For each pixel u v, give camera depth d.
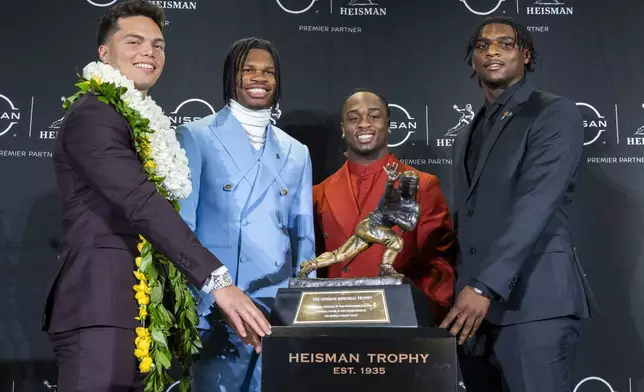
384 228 2.57
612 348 3.84
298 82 4.05
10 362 3.69
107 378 2.10
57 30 3.90
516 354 2.88
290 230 3.08
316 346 2.27
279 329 2.28
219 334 2.88
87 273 2.15
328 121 4.04
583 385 3.82
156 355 2.16
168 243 2.14
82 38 3.91
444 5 4.11
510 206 2.95
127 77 2.58
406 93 4.07
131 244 2.21
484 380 3.53
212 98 4.00
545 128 2.95
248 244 2.91
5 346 3.69
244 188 2.96
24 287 3.73
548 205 2.81
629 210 3.94
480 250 2.98
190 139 2.98
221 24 4.04
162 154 2.37
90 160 2.16
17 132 3.81
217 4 4.05
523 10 4.09
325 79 4.06
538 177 2.87
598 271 3.90
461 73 4.08
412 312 2.35
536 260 2.91
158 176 2.35
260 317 2.19
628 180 3.96
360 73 4.07
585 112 4.02
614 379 3.82
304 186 3.12
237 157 3.00
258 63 3.08
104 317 2.12
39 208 3.78
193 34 4.02
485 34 3.19
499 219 2.96
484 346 3.05
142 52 2.59
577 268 2.98
